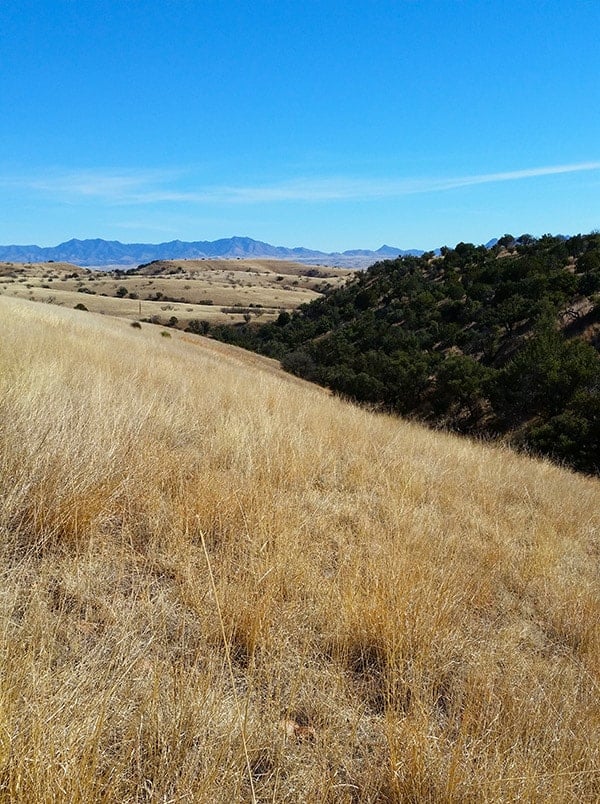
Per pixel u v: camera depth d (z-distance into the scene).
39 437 3.51
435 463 7.11
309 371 58.41
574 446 33.75
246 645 2.43
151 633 2.35
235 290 172.25
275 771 1.78
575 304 60.53
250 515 3.68
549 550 4.69
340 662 2.51
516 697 2.44
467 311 68.25
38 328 11.27
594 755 2.11
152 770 1.67
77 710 1.70
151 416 5.46
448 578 3.44
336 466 5.85
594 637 3.31
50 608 2.35
